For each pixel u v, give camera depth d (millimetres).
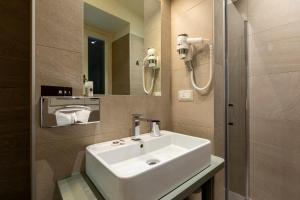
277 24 1182
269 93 1235
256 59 1299
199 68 1235
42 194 741
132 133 1067
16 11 705
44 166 746
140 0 1206
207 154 890
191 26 1278
